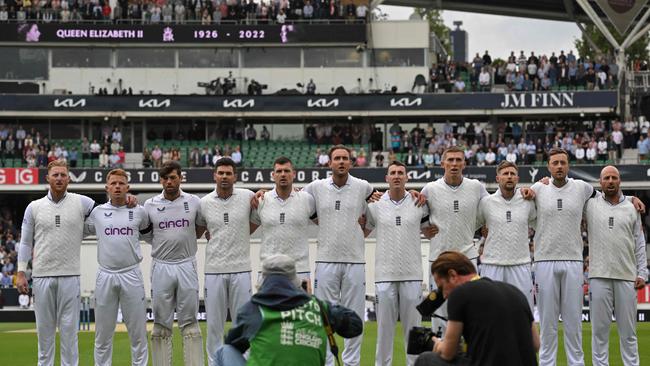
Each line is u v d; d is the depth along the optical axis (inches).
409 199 559.8
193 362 553.3
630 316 563.2
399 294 557.6
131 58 1923.0
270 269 395.2
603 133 1811.0
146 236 566.9
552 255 561.9
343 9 1925.4
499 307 373.7
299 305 390.3
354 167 1744.6
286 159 553.9
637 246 565.6
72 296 558.9
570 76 1878.7
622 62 1905.8
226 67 1931.6
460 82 1909.4
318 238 562.9
